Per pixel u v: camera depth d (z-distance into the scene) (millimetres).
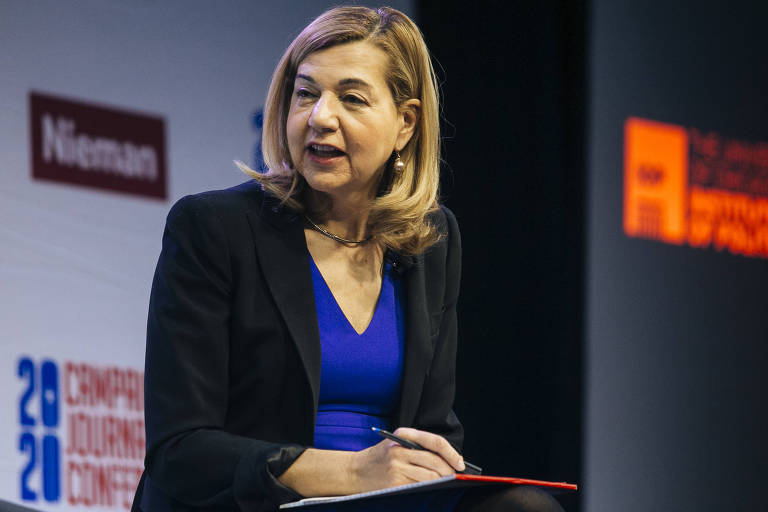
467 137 13852
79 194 10195
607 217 13906
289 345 5512
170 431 5250
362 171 5680
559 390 13930
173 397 5328
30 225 9906
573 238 13977
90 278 10219
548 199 14109
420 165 6086
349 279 5848
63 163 10125
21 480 9602
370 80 5648
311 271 5773
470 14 13828
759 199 14648
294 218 5781
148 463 5344
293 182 5832
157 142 10688
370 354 5688
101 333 10250
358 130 5602
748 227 14562
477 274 13953
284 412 5508
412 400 5773
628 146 14016
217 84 11117
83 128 10242
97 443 10125
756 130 14664
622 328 13867
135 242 10508
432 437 4977
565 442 13852
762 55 14742
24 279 9852
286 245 5688
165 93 10758
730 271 14391
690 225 14211
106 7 10422
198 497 5160
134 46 10578
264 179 5887
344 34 5660
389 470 4883
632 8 14094
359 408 5703
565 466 13828
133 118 10531
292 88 5848
